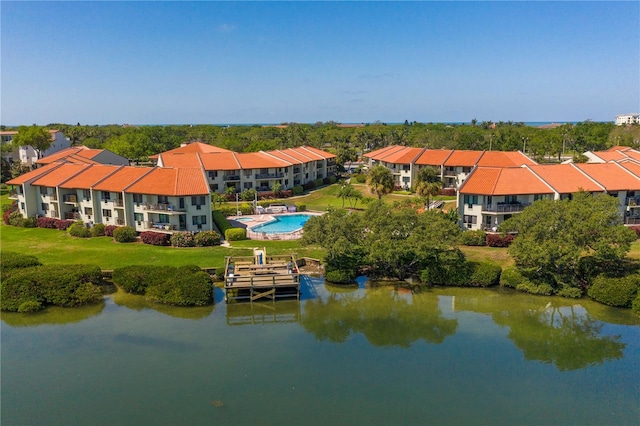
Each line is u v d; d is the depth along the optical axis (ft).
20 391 106.73
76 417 97.40
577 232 156.87
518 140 457.68
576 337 135.23
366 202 284.00
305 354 124.67
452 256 169.68
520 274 169.89
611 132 558.56
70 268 168.55
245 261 183.01
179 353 124.67
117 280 167.43
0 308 152.56
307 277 183.42
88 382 110.22
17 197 260.42
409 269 183.01
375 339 133.90
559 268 166.61
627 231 153.89
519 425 95.96
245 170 320.91
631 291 151.12
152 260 188.34
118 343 130.31
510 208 205.16
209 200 216.33
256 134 652.89
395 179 341.62
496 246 200.03
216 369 116.47
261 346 129.29
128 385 108.99
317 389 107.86
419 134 561.02
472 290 170.60
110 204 227.20
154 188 215.51
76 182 237.66
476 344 131.03
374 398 104.53
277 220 260.62
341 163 422.41
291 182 341.82
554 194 208.44
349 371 116.06
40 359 120.98
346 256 179.22
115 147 461.78
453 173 320.09
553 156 486.38
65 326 141.28
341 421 96.37
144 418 96.94
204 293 157.28
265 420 96.53
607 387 109.81
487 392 107.55
